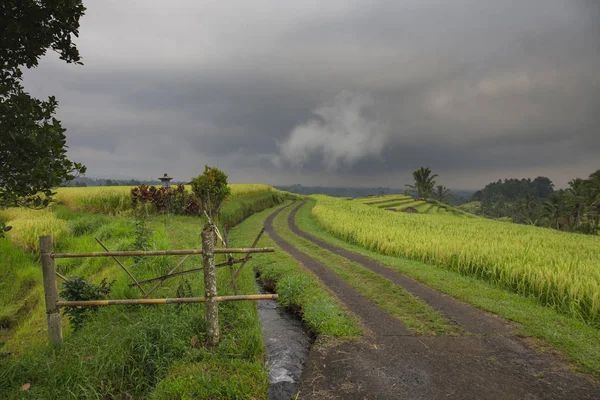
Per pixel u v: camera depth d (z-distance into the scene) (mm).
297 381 4883
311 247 16844
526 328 6367
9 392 4047
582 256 12961
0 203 4367
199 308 6441
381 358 5344
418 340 6004
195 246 11508
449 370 4945
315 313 7344
